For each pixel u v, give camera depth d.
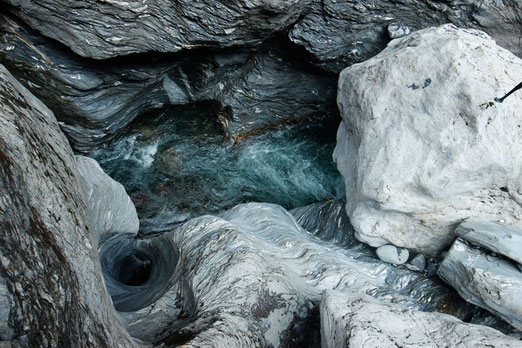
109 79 6.24
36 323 1.74
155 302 4.03
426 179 4.76
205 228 4.82
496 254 4.55
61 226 2.29
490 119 4.61
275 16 5.51
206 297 3.68
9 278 1.69
